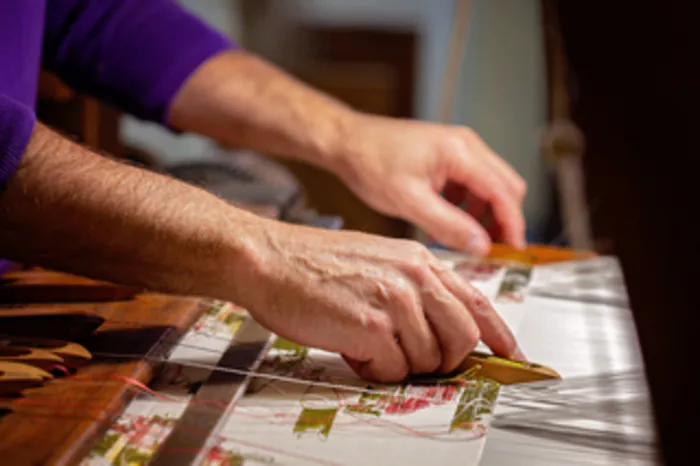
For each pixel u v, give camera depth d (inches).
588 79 78.1
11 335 25.7
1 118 22.3
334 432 22.5
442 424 23.0
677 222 66.3
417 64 92.7
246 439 22.1
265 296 24.0
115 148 45.7
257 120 38.9
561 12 79.6
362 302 23.7
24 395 22.3
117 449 21.1
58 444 20.1
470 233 37.0
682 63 79.2
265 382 25.3
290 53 95.3
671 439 53.0
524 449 22.0
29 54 30.0
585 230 61.4
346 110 40.7
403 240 25.4
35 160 23.0
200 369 25.4
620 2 80.9
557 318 30.9
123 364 24.2
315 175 87.4
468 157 38.4
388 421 23.1
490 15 87.4
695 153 72.9
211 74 38.9
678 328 60.3
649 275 63.5
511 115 90.8
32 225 23.3
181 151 86.9
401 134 38.6
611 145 72.2
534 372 25.3
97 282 29.8
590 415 23.7
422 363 24.7
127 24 37.6
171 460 20.6
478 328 24.5
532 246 39.5
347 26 93.1
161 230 23.6
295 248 24.3
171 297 29.6
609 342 28.9
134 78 37.8
